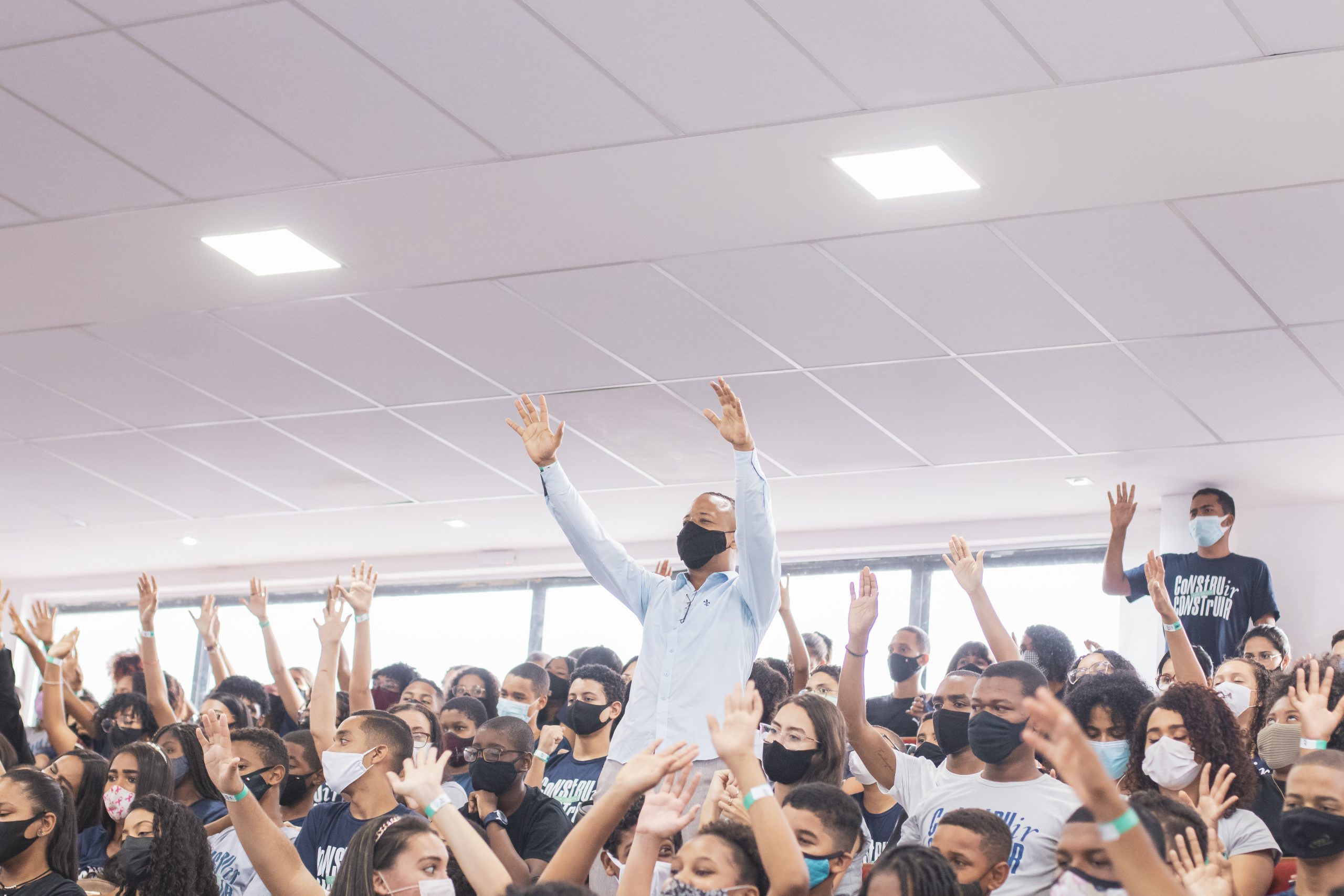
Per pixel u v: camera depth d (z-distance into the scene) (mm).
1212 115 5234
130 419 8992
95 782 5172
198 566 12430
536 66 5266
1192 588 8148
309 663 12367
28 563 12430
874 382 7656
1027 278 6508
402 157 5898
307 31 5188
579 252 6680
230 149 5934
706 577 4391
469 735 5918
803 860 3059
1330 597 8727
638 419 8375
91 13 5207
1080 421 7934
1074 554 9930
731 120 5488
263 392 8453
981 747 3891
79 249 6879
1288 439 7891
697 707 4141
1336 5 4578
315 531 11078
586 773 5355
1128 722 4340
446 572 11719
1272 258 6141
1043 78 5086
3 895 4176
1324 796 3311
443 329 7512
